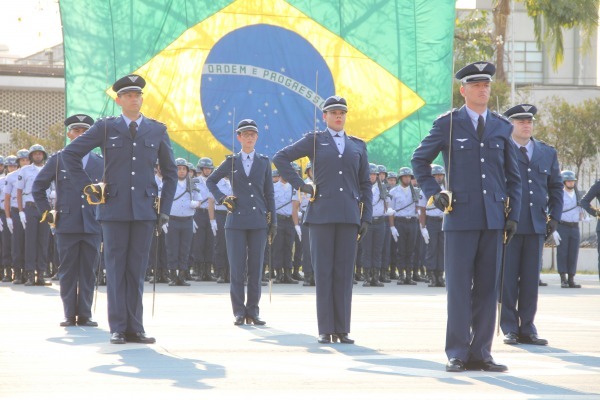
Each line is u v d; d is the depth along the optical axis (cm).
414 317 1320
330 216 1041
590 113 4278
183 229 2052
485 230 837
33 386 746
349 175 1062
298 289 1983
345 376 800
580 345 1047
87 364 866
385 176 2339
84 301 1213
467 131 846
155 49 2266
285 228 2216
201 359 902
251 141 1282
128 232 1025
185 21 2288
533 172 1111
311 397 698
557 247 2130
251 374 809
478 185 838
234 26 2314
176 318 1291
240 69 2317
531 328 1080
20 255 2075
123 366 855
